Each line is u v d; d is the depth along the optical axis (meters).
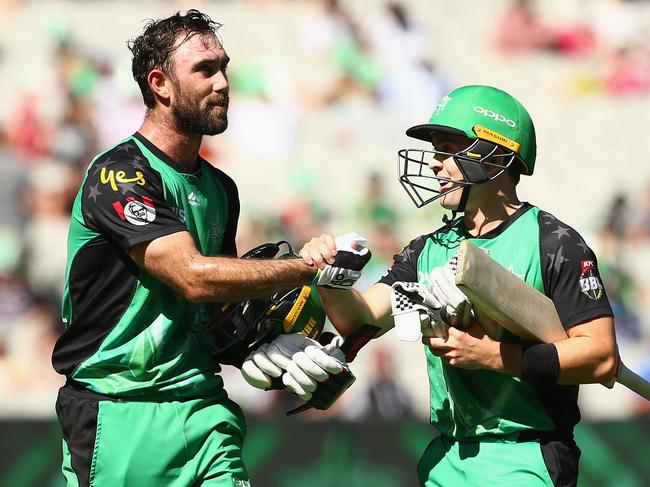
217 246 13.96
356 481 24.53
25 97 42.81
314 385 13.19
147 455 13.26
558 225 13.06
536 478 12.90
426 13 50.00
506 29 49.47
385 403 33.56
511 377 12.95
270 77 45.47
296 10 48.78
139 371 13.30
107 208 13.02
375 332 13.69
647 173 46.19
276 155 44.06
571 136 47.09
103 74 44.25
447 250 13.59
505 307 12.08
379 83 45.78
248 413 29.72
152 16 47.84
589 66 49.00
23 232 40.00
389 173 43.78
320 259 13.09
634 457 24.91
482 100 13.34
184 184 13.50
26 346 36.25
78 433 13.44
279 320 13.68
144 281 13.20
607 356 12.62
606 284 38.41
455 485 13.34
